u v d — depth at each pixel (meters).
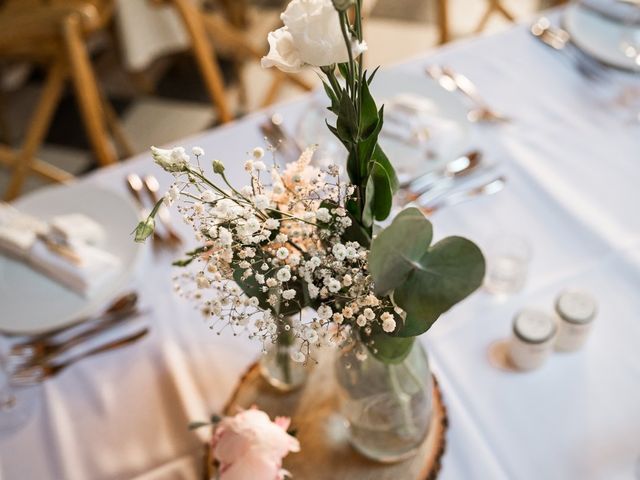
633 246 0.92
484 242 0.95
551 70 1.20
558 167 1.04
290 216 0.52
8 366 0.86
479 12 2.68
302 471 0.73
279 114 1.14
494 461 0.73
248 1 2.95
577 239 0.94
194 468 0.76
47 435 0.80
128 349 0.87
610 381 0.79
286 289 0.54
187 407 0.81
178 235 0.98
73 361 0.86
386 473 0.72
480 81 1.19
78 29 1.24
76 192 1.04
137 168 1.09
